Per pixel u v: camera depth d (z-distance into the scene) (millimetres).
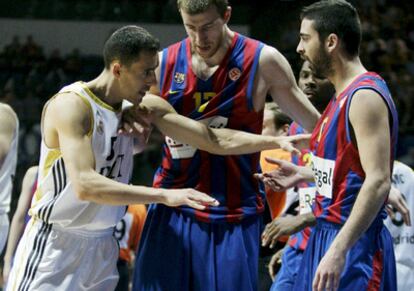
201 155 6523
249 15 25984
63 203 6270
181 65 6516
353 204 5672
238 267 6496
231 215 6523
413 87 21078
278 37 25219
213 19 6098
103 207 6359
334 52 5848
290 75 6574
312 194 7672
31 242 6453
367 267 5664
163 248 6574
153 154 18281
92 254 6496
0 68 25422
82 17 27781
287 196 8453
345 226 5430
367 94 5488
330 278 5371
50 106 6230
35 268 6359
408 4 26016
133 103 6262
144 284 6602
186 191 5863
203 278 6496
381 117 5453
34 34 27812
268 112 8344
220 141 6352
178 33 27141
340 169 5711
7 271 9031
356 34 5848
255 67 6438
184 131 6320
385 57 23000
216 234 6547
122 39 6059
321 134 5883
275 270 8477
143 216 10828
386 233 5922
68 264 6395
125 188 5914
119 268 10852
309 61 6004
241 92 6449
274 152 8453
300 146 6469
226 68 6426
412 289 8430
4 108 7688
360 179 5656
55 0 27969
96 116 6168
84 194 5930
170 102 6539
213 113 6477
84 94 6152
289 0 25781
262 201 6820
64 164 6211
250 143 6316
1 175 7719
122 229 10688
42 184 6371
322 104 7730
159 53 6621
